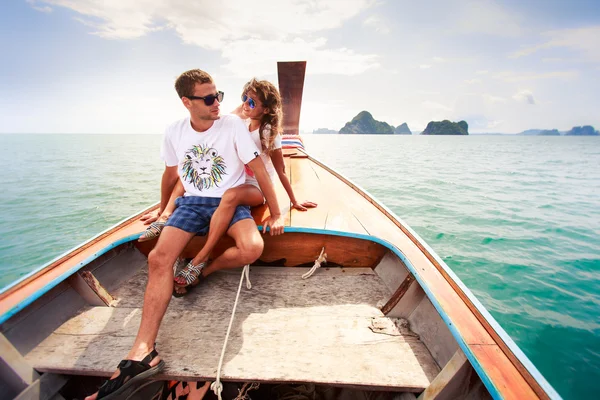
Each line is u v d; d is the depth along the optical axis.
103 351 1.37
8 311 1.25
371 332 1.48
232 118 1.71
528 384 0.97
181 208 1.68
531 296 4.28
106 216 7.89
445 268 1.60
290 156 4.86
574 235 6.45
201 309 1.62
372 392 1.48
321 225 1.99
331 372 1.26
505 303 4.13
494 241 6.07
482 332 1.19
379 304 1.68
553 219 7.59
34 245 6.31
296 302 1.69
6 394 1.20
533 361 3.25
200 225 1.66
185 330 1.48
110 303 1.68
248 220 1.70
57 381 1.34
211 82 1.57
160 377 1.25
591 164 23.86
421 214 7.83
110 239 1.91
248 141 1.70
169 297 1.39
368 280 1.90
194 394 1.47
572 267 5.04
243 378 1.23
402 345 1.41
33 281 1.46
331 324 1.53
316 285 1.84
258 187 2.10
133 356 1.21
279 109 1.95
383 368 1.28
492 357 1.07
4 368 1.20
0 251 6.07
